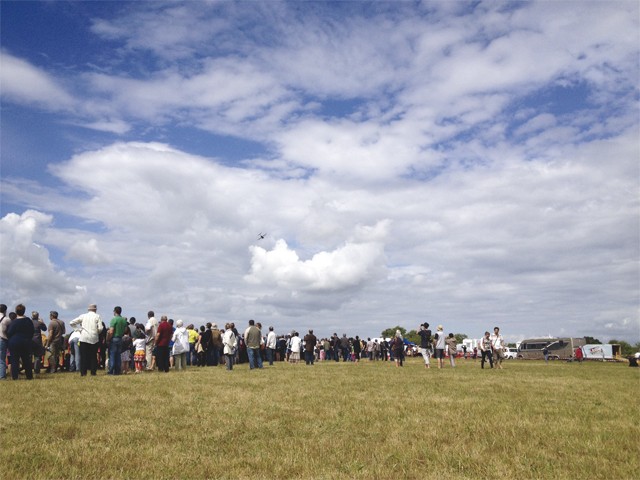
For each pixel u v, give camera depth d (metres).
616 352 73.12
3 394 13.27
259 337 26.00
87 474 6.30
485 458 7.16
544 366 36.84
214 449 7.64
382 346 45.72
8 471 6.29
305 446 7.78
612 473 6.51
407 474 6.49
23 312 18.34
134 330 23.84
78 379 17.97
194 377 19.00
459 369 27.84
